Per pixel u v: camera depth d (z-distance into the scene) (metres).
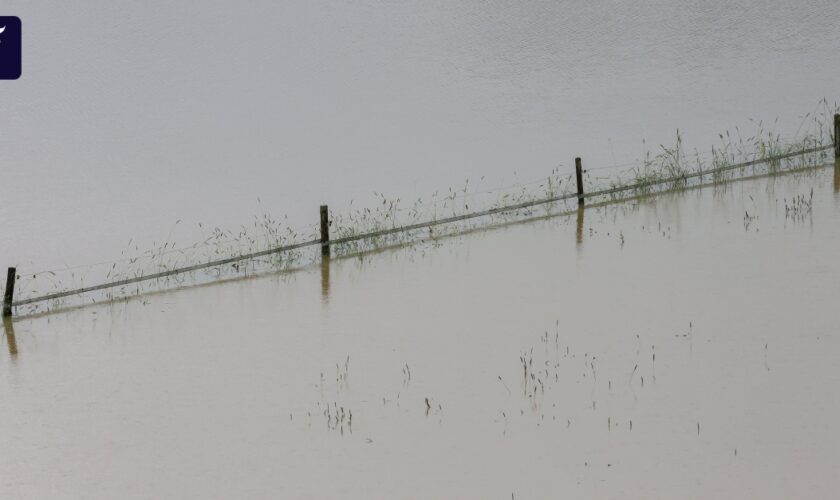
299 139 69.44
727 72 79.62
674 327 28.52
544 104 74.75
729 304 29.94
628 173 52.44
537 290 32.91
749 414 22.72
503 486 20.19
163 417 24.84
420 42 98.81
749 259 33.97
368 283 35.53
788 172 45.56
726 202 41.84
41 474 21.97
